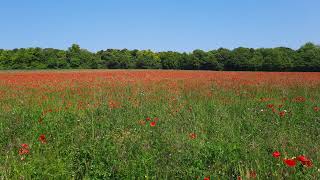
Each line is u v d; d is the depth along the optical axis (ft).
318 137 30.40
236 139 29.07
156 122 35.53
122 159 23.44
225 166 22.20
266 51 277.44
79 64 295.07
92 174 22.15
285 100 53.72
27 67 281.33
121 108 44.50
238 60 275.39
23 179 21.18
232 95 61.05
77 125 34.04
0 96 60.80
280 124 36.52
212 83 87.71
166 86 79.25
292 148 25.75
